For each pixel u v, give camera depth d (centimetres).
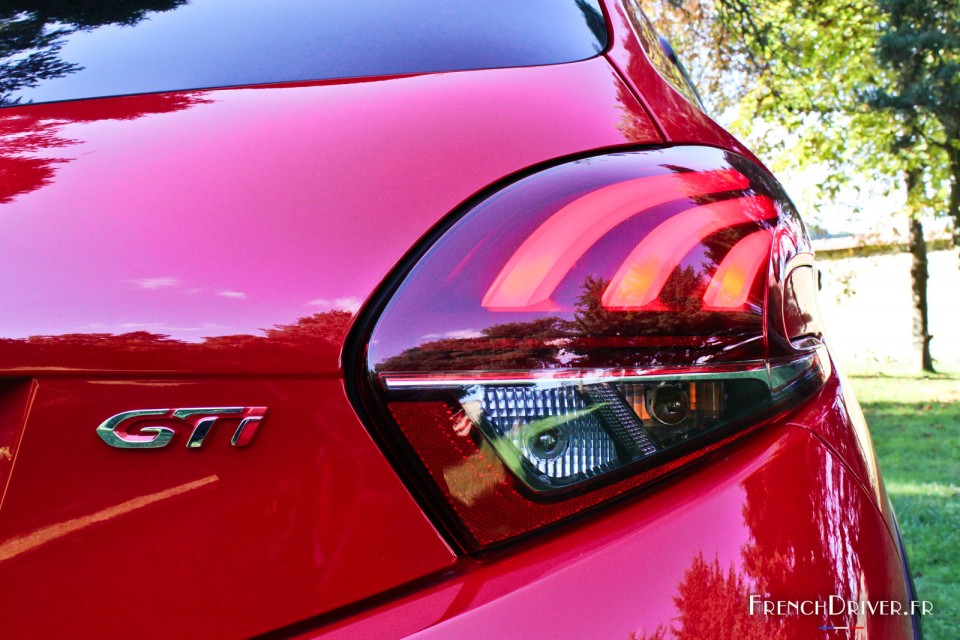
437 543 71
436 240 75
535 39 108
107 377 68
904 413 868
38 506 67
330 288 72
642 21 144
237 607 69
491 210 78
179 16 114
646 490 76
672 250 80
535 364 73
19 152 82
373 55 102
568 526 74
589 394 74
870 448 102
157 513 68
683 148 95
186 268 72
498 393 72
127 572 68
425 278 73
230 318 70
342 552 70
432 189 78
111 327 69
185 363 69
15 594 67
